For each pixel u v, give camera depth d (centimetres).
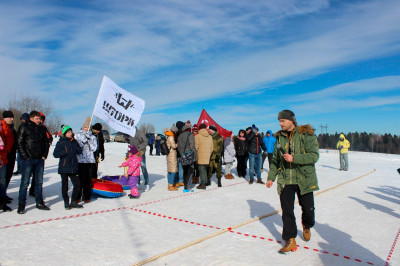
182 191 829
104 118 753
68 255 376
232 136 1239
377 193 852
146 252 390
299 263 367
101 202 677
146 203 675
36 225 496
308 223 419
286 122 412
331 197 781
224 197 755
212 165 923
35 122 577
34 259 362
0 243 412
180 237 451
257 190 861
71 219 535
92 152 674
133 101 790
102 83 748
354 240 456
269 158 1104
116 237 447
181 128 884
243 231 487
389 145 7988
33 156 568
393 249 421
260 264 361
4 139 586
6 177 630
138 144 836
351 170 1484
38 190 592
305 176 399
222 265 356
